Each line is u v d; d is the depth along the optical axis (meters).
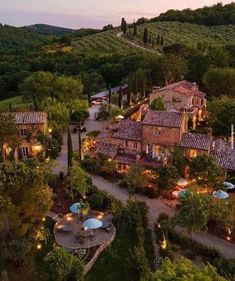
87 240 45.97
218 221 48.47
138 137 68.00
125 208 50.47
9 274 40.06
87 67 173.62
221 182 54.81
